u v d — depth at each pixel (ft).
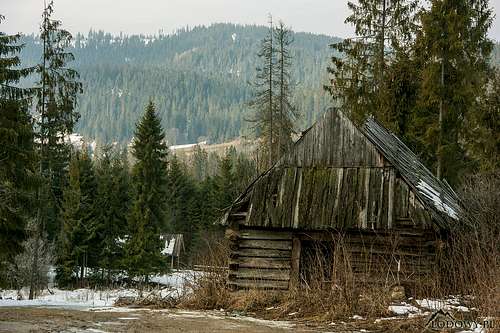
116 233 206.80
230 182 254.47
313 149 71.92
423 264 65.77
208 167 555.28
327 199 69.26
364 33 144.46
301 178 70.90
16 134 102.89
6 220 101.45
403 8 142.10
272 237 70.64
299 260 69.77
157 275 204.03
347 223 67.36
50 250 171.42
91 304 77.77
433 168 136.26
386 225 66.44
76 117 144.77
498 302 47.21
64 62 141.79
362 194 68.59
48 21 140.67
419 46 129.59
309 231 69.82
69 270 193.16
